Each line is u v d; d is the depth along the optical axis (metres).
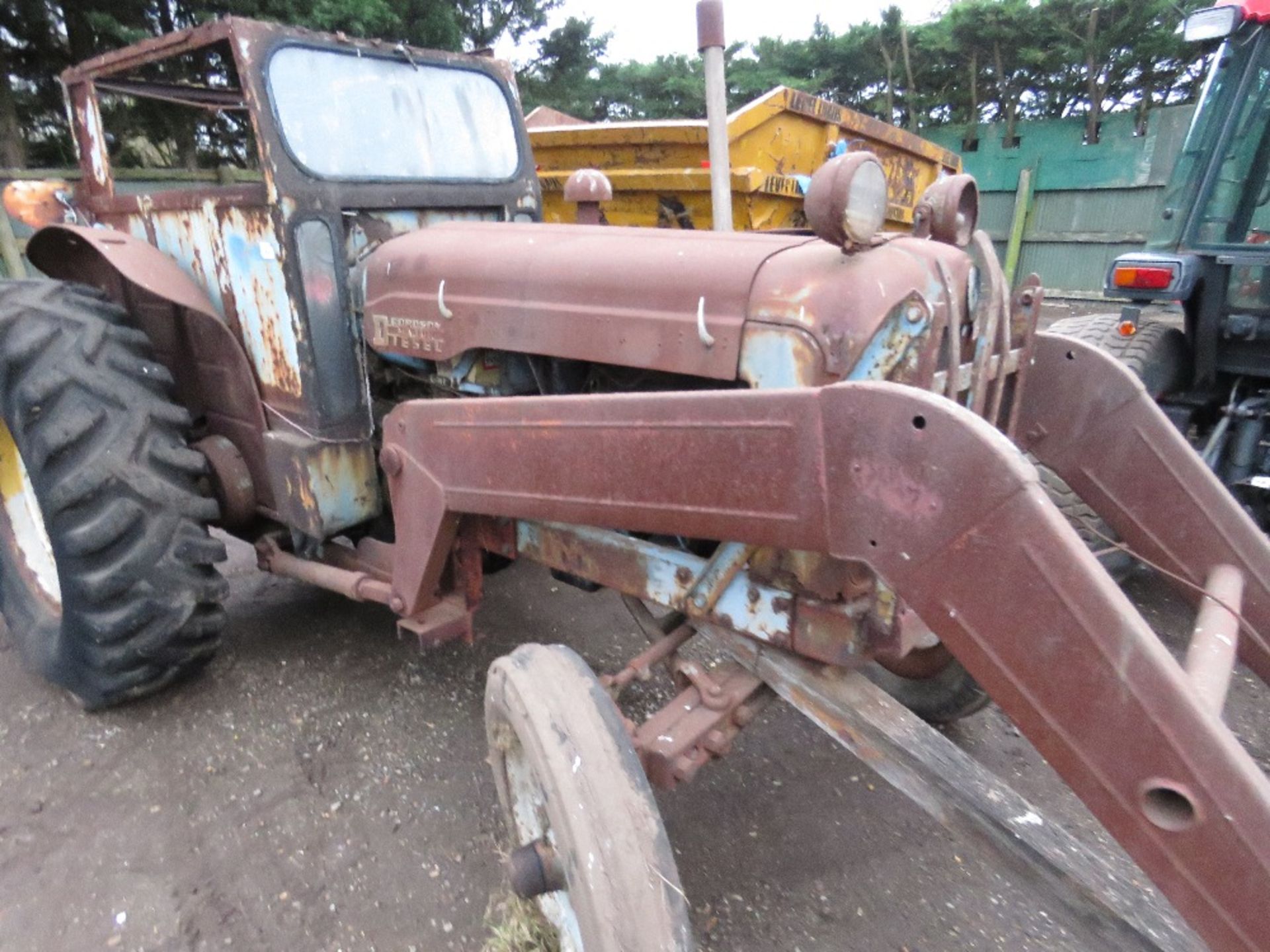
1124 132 10.32
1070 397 1.93
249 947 1.78
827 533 1.27
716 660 2.73
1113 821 1.08
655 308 1.65
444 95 2.54
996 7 12.00
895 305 1.42
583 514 1.60
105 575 2.23
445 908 1.89
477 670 2.81
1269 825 0.96
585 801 1.35
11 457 2.65
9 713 2.54
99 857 2.01
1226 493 1.78
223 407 2.59
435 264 2.03
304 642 2.96
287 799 2.21
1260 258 3.22
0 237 6.41
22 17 7.20
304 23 7.49
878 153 6.00
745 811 2.21
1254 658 1.74
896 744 1.43
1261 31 3.29
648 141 4.95
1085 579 1.04
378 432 2.49
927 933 1.84
